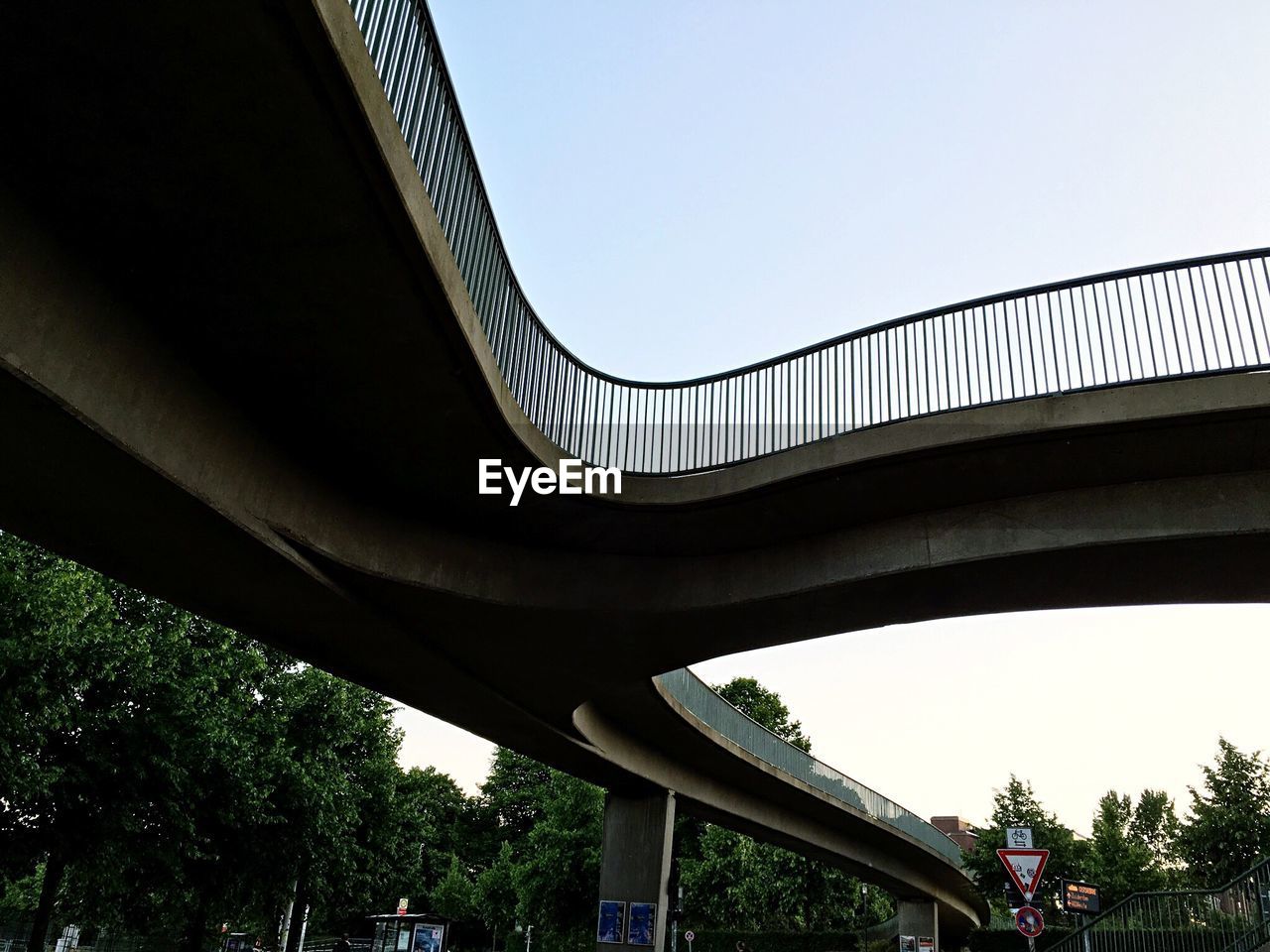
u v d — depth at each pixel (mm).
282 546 11070
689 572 14062
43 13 5953
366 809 31406
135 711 21250
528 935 45188
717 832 53812
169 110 6680
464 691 18078
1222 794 40875
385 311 8898
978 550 11859
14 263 7195
